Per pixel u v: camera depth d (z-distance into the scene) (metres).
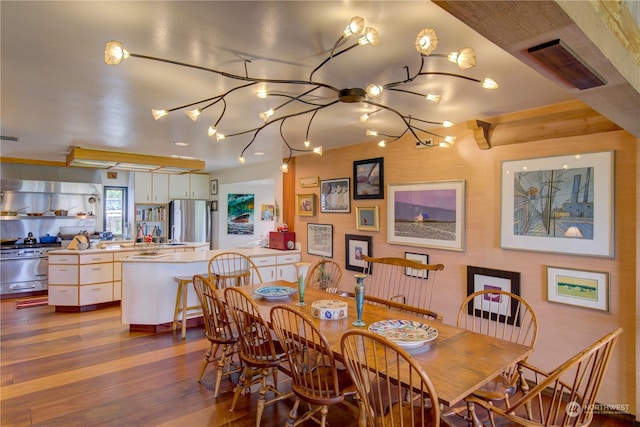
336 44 1.65
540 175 2.95
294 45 1.89
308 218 5.40
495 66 2.11
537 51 1.22
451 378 1.59
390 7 1.52
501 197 3.18
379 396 1.59
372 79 2.35
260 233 8.20
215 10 1.55
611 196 2.60
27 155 5.54
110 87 2.49
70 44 1.87
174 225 7.47
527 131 2.96
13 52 1.95
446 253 3.62
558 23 1.04
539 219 2.95
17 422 2.43
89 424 2.42
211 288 2.75
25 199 6.26
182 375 3.14
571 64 1.31
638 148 2.46
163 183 7.52
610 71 1.37
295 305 2.79
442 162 3.65
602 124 2.57
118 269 5.28
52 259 4.95
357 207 4.60
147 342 3.88
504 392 1.96
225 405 2.68
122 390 2.88
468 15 1.00
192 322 4.43
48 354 3.55
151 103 2.85
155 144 4.57
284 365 3.42
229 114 3.17
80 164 5.29
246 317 2.40
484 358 1.81
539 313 2.96
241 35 1.78
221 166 7.07
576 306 2.77
